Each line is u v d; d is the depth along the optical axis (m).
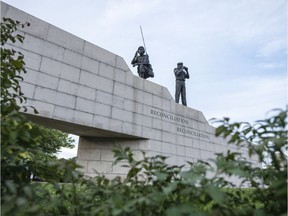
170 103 14.02
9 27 3.28
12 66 2.99
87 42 10.87
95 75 10.79
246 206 2.22
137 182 2.30
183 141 13.98
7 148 2.09
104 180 2.27
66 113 9.45
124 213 1.78
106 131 10.90
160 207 1.91
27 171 2.53
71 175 2.28
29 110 8.47
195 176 1.63
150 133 12.35
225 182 2.01
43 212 2.34
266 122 1.99
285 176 1.87
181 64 17.56
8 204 1.75
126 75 12.10
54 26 9.94
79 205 2.35
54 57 9.62
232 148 16.92
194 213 1.53
